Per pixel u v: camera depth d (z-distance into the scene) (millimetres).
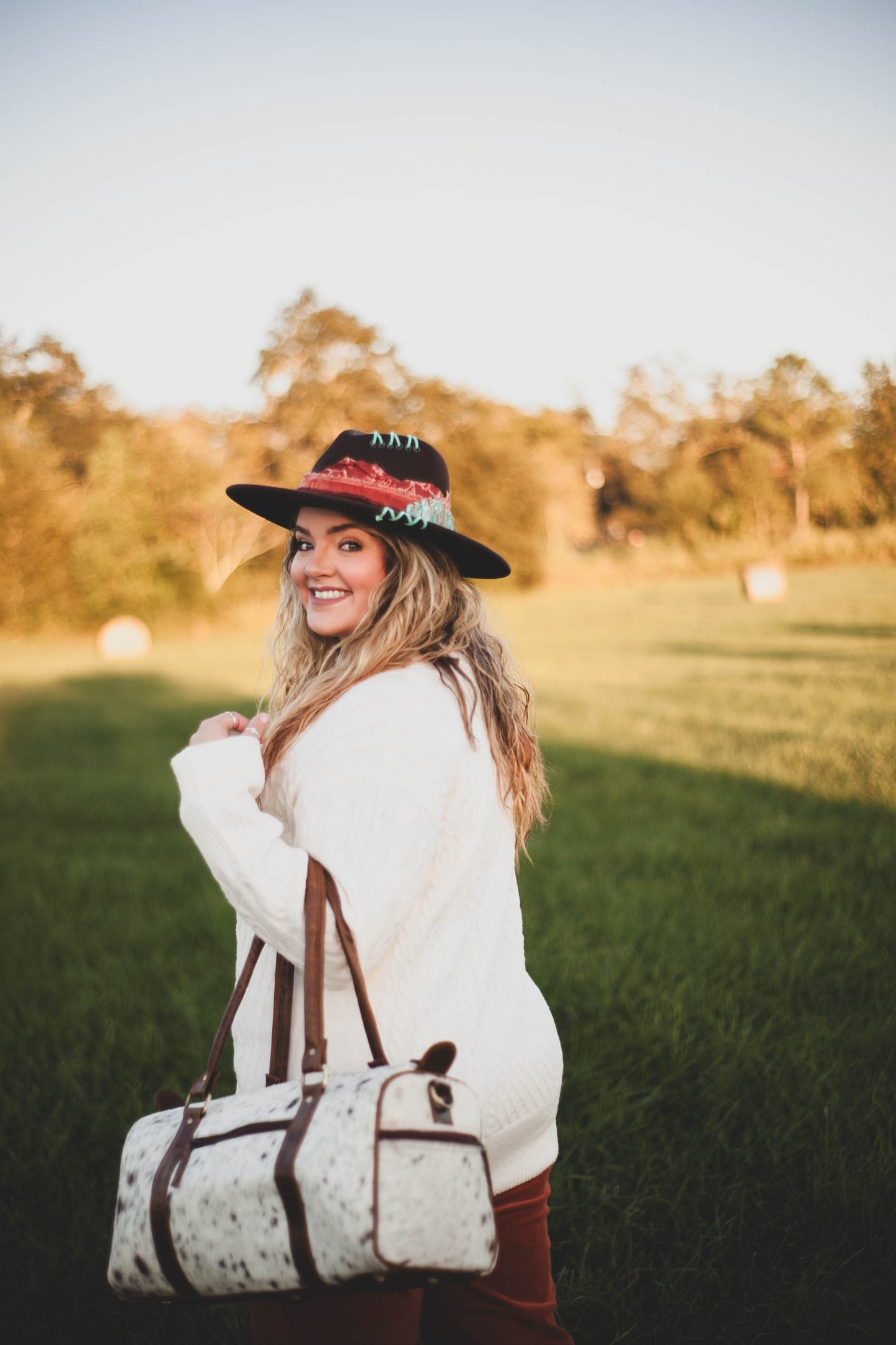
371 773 1320
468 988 1441
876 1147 2553
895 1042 3168
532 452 46406
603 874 5043
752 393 48219
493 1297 1460
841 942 4020
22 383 47594
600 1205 2453
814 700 10156
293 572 1666
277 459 49000
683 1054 3062
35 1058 3355
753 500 44625
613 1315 2121
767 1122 2746
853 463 40812
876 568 28719
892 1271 2215
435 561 1616
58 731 11727
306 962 1232
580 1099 2902
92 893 5297
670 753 8266
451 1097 1191
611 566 39500
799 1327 2090
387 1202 1079
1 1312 2230
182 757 1314
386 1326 1286
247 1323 2162
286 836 1449
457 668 1546
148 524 35312
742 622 19781
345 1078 1197
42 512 34625
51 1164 2707
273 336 49844
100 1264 2346
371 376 49188
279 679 1874
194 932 4613
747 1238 2330
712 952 3869
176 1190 1198
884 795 6398
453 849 1420
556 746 8789
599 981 3619
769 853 5348
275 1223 1122
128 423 47938
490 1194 1196
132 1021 3645
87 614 34062
